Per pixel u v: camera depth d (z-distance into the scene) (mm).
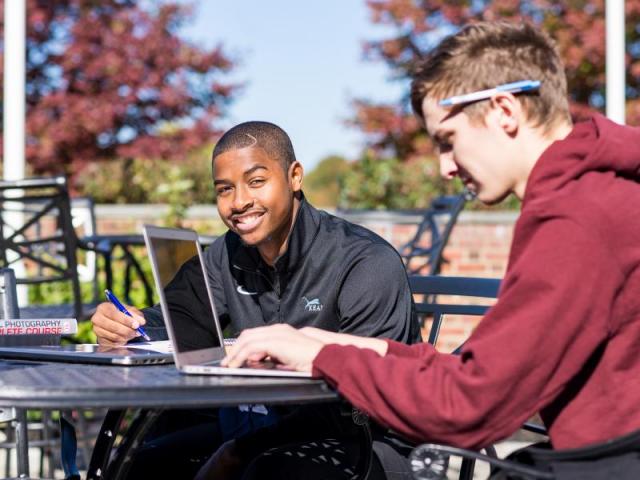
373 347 2150
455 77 2037
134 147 16109
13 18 7508
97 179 12117
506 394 1813
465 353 1870
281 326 2082
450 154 2098
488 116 2010
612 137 1921
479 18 15062
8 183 4762
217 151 2785
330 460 2486
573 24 14492
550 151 1951
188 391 1808
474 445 1859
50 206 4848
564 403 1906
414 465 1837
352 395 1922
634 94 14875
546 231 1848
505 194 2053
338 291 2713
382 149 15289
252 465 2461
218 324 2598
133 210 10227
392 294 2666
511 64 2012
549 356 1805
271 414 2766
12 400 1772
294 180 2809
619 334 1867
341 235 2768
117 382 1875
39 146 15961
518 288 1832
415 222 7523
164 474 2750
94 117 15875
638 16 14641
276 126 2834
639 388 1867
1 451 5676
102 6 17250
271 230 2742
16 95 7527
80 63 16547
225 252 2963
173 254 2506
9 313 3031
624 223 1850
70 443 2502
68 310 4914
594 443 1871
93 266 6039
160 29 17047
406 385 1875
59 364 2307
